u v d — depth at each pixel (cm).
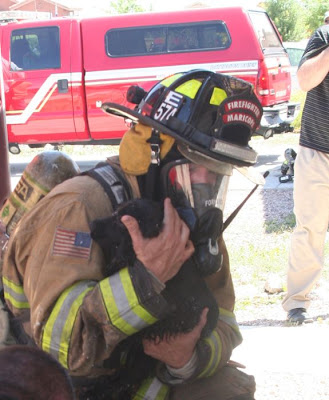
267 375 447
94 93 1444
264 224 970
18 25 1437
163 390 262
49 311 228
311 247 560
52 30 1432
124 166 244
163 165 247
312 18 5078
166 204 228
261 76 1416
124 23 1420
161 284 220
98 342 227
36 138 1486
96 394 253
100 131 1467
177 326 237
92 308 219
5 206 276
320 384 431
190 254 230
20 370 162
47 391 163
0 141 422
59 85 1440
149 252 219
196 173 246
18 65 1457
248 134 253
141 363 256
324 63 518
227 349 275
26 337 268
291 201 1088
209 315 250
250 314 614
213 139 239
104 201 238
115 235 225
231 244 882
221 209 254
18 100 1462
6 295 257
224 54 1416
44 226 237
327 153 546
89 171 248
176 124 240
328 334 520
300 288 569
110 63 1434
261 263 781
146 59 1426
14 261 247
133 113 240
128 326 219
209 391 268
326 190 551
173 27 1416
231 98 245
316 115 543
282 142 1738
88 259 229
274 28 1548
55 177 266
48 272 228
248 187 1205
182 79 248
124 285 218
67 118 1455
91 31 1424
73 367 228
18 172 1545
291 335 522
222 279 290
